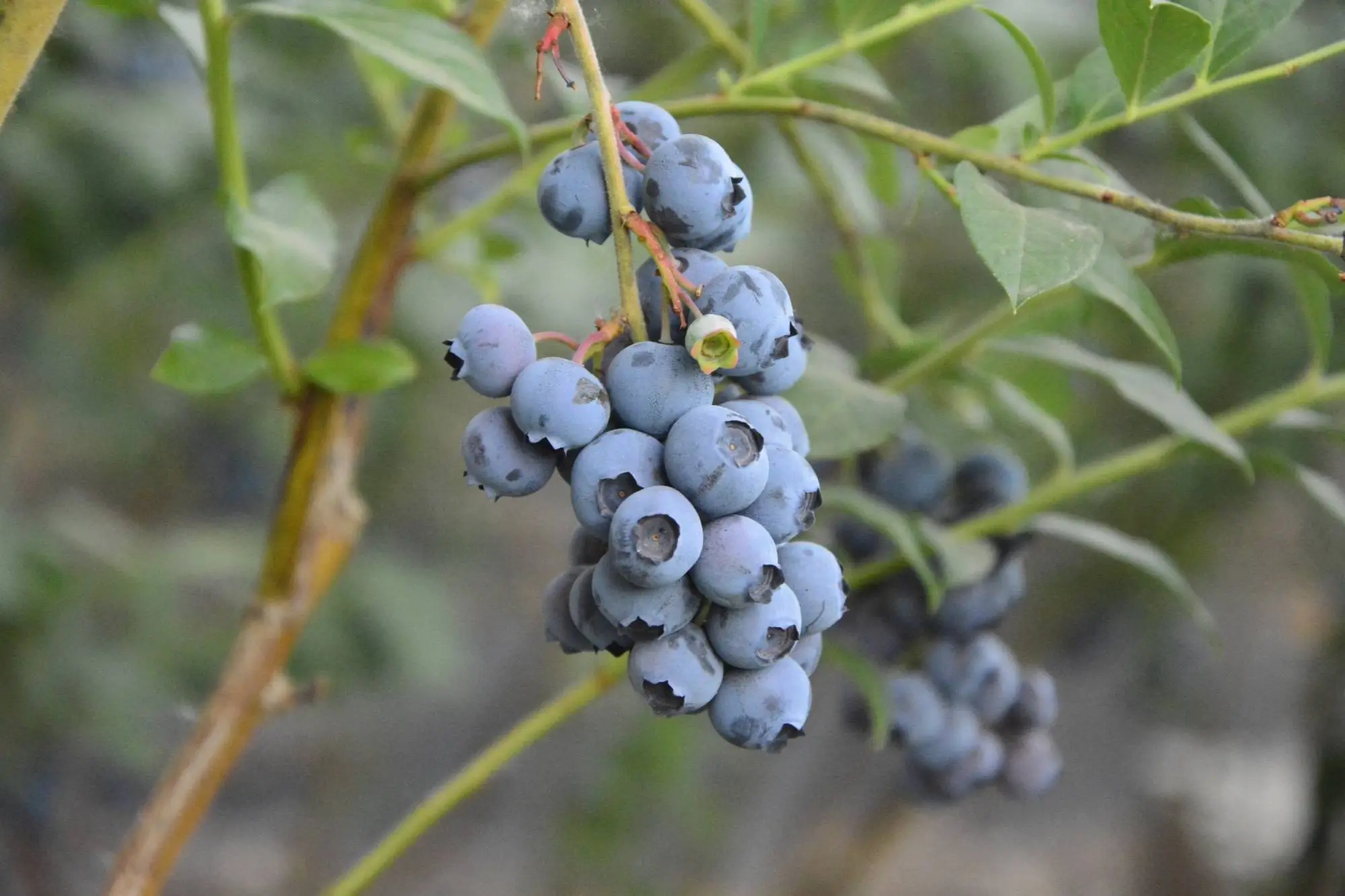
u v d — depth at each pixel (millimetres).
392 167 740
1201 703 1854
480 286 770
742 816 1794
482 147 667
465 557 1883
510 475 557
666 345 553
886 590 741
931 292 1184
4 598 1128
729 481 543
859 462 740
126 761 1255
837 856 1534
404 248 695
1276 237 591
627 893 1652
